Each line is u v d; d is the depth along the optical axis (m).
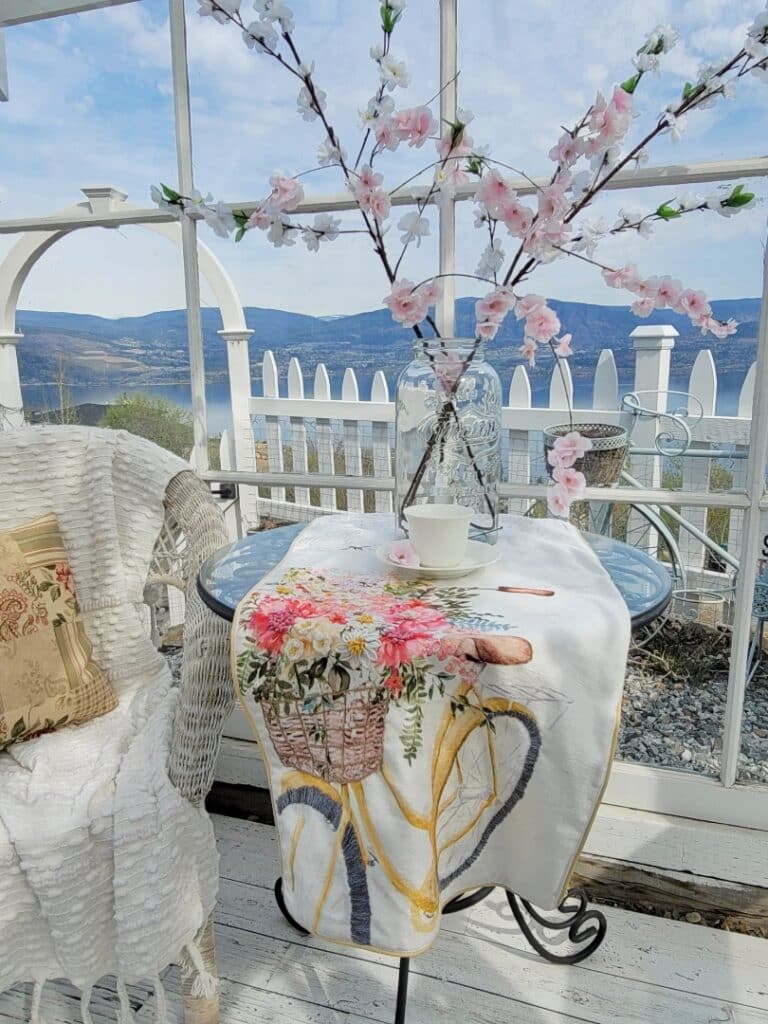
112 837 1.01
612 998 1.25
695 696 1.53
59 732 1.24
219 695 1.07
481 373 1.12
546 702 0.85
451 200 1.43
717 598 1.46
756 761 1.49
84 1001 1.03
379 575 1.04
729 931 1.42
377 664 0.83
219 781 1.75
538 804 0.91
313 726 0.86
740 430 1.36
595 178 1.03
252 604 0.93
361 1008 1.24
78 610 1.35
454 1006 1.24
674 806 1.48
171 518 1.39
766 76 0.98
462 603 0.93
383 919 0.85
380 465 1.64
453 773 0.89
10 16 1.61
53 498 1.39
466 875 0.96
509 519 1.33
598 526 1.51
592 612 0.89
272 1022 1.21
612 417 1.45
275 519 1.75
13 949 0.99
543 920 1.29
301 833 0.89
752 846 1.41
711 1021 1.21
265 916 1.44
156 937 1.04
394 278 1.17
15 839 0.98
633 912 1.47
